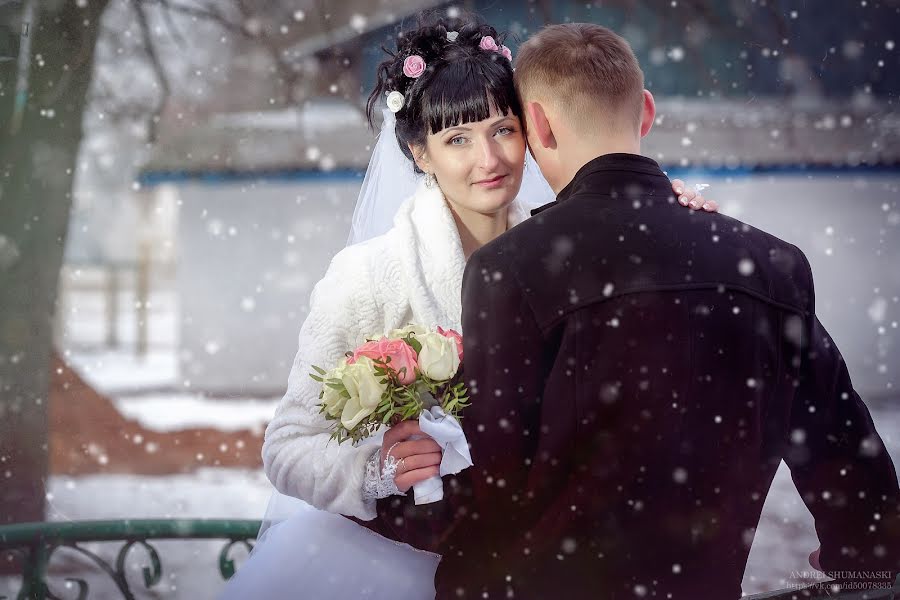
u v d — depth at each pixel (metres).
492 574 1.54
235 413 11.33
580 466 1.51
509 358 1.53
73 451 8.59
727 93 12.23
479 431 1.54
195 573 4.80
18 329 5.76
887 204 13.58
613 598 1.48
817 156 12.12
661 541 1.49
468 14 2.21
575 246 1.54
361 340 2.15
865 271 13.65
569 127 1.68
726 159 12.06
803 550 5.36
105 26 8.49
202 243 14.06
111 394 12.93
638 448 1.49
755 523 1.61
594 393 1.50
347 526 2.14
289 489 2.03
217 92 11.11
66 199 5.89
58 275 5.90
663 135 11.92
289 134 11.90
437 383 1.82
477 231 2.26
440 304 2.15
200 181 13.27
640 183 1.60
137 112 9.06
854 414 1.70
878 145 12.12
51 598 2.80
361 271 2.17
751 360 1.55
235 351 13.97
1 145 5.68
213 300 14.03
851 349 13.56
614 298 1.50
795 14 11.49
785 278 1.63
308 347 2.13
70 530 2.82
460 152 2.13
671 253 1.54
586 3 10.93
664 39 10.80
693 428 1.51
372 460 1.89
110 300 20.38
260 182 13.95
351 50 11.66
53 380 9.92
